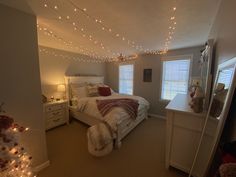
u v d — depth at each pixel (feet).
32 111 5.87
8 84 5.09
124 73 16.71
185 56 12.05
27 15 5.49
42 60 11.41
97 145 7.13
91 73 16.15
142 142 8.82
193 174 5.54
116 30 7.54
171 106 6.21
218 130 3.35
